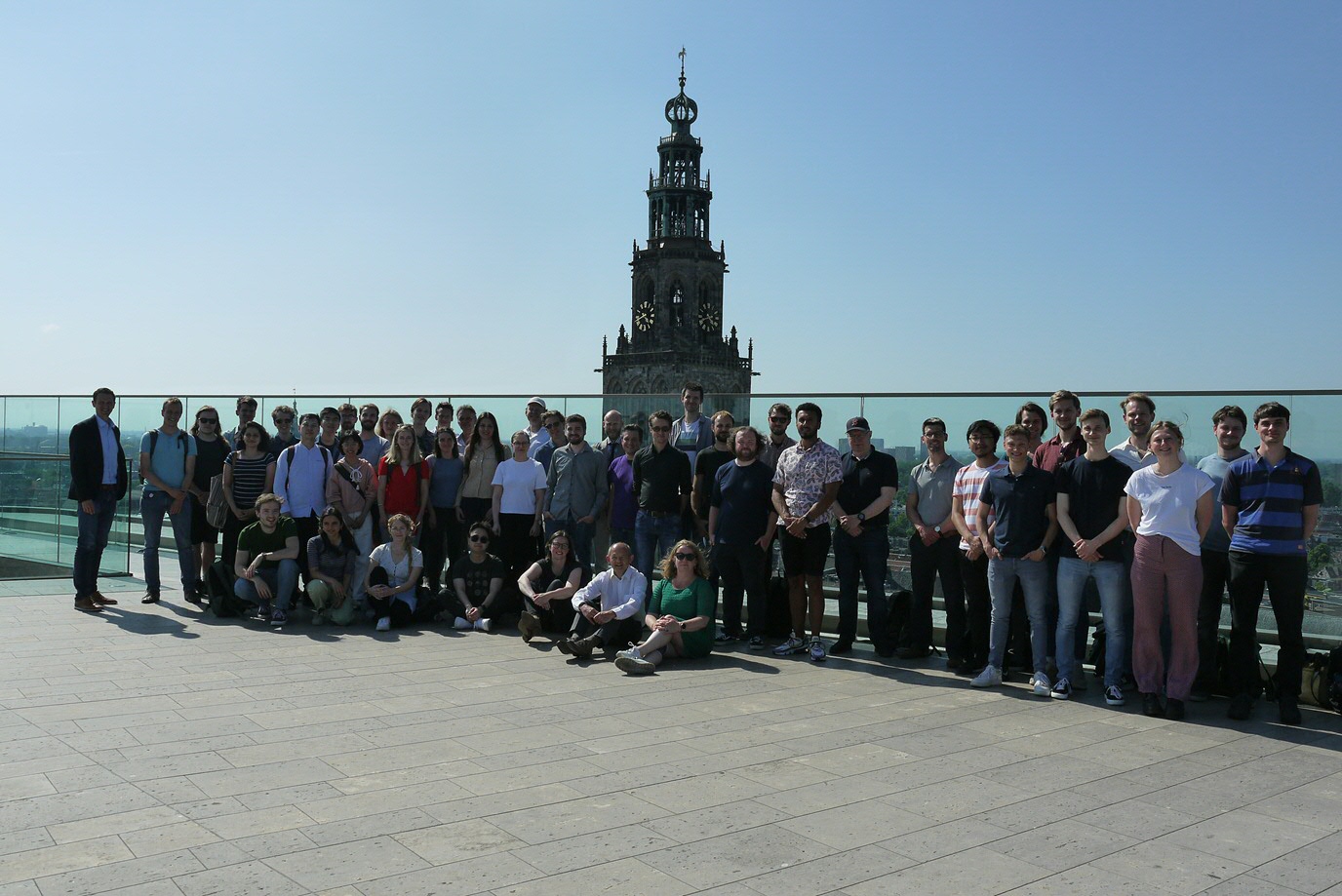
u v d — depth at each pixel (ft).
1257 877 14.98
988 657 30.22
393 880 14.15
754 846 15.70
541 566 35.09
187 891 13.70
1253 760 21.38
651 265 336.90
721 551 33.73
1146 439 28.30
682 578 31.65
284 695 25.30
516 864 14.82
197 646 31.63
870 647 34.65
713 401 40.88
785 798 18.10
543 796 17.90
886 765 20.26
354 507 38.40
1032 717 24.95
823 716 24.45
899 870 14.92
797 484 32.53
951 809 17.67
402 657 30.66
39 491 46.01
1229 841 16.42
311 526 38.11
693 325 335.47
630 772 19.39
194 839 15.58
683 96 340.18
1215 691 27.48
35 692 25.09
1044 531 27.66
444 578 40.09
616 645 32.24
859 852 15.56
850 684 28.35
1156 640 25.45
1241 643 25.54
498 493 38.14
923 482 32.27
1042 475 27.89
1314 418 29.43
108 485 38.29
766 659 31.99
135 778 18.52
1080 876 14.87
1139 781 19.65
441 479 39.96
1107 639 27.09
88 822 16.29
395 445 39.45
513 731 22.27
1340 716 25.71
